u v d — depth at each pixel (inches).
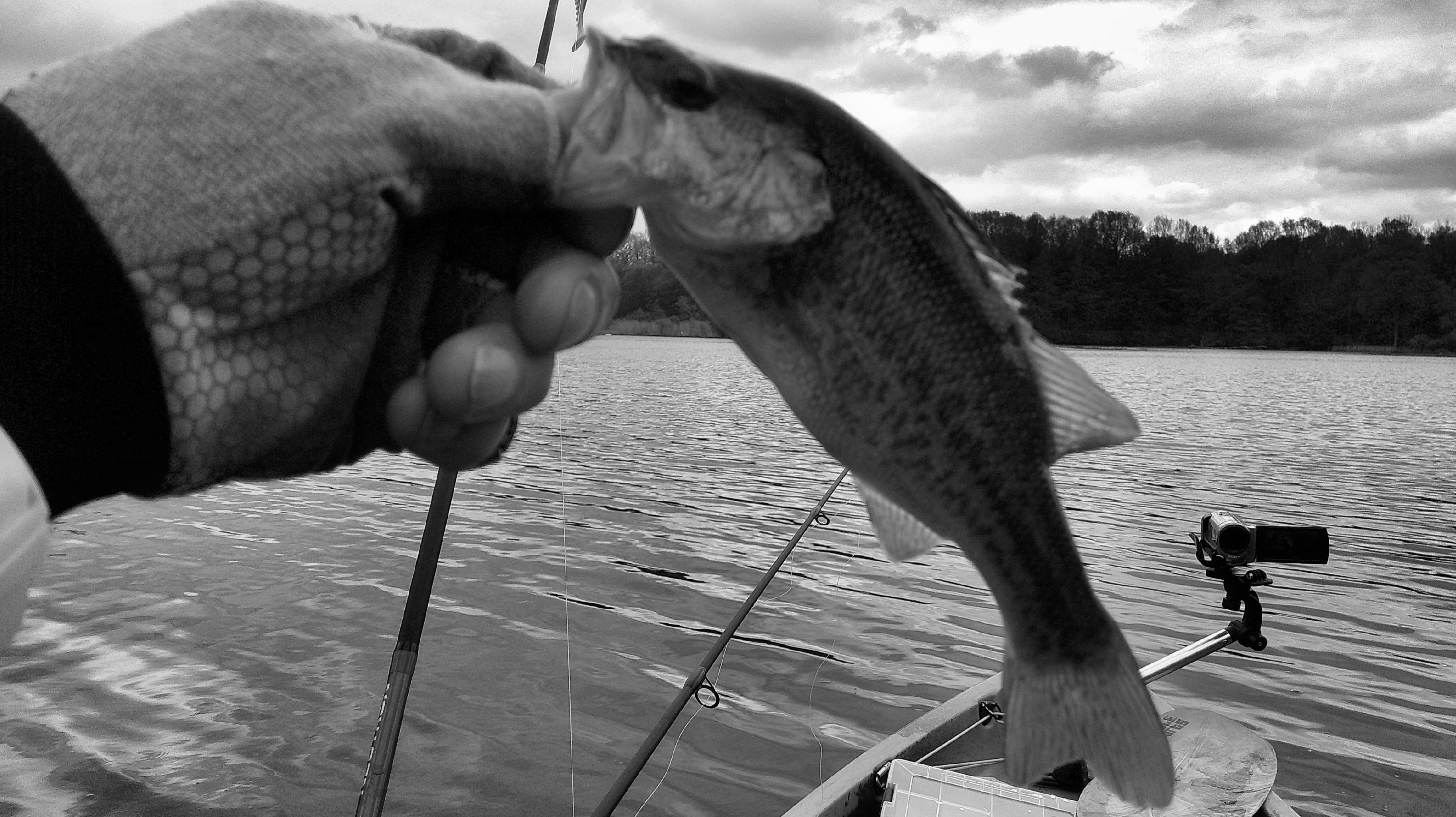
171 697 45.0
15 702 43.8
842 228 12.9
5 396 7.8
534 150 10.1
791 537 79.4
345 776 38.9
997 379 13.3
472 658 50.4
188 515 79.4
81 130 8.3
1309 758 42.9
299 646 51.3
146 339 8.4
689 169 12.1
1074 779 28.1
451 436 10.7
